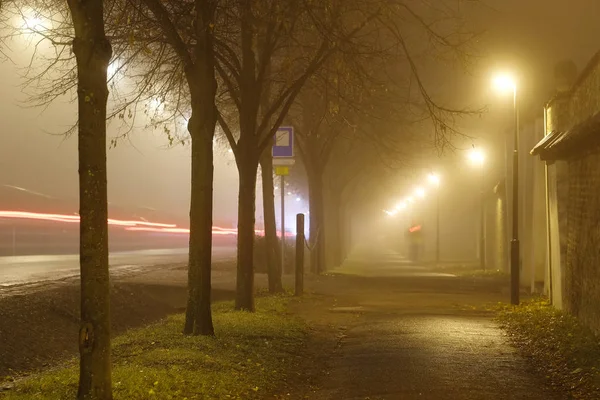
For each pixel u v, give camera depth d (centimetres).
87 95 738
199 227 1270
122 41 1389
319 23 1323
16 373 1242
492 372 1084
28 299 1648
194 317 1288
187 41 1386
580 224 1541
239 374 1029
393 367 1121
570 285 1675
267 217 2261
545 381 1027
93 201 739
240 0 1309
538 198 2552
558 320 1598
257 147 1661
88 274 742
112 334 1655
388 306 2033
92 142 738
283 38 1752
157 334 1311
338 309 1917
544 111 2031
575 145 1425
